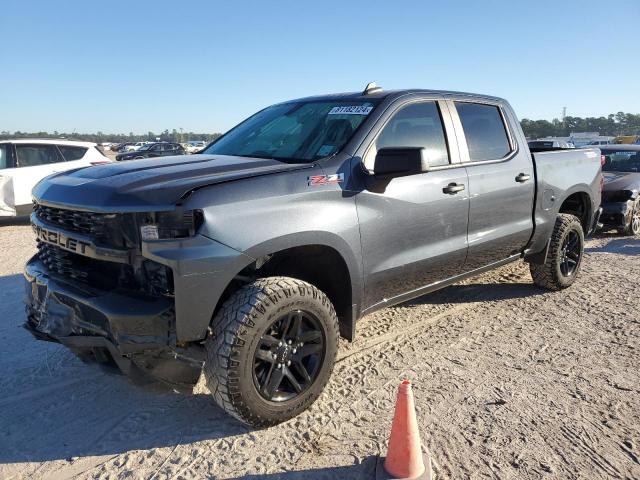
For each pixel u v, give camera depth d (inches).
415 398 136.7
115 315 108.2
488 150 183.6
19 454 115.8
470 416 128.0
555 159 211.9
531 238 201.9
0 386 145.9
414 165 125.6
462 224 167.2
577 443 116.9
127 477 108.0
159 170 127.8
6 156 431.5
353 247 134.3
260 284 118.6
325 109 161.2
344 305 141.7
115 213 111.0
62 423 127.9
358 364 157.8
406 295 160.7
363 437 119.7
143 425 126.8
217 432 123.2
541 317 196.5
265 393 119.4
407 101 157.4
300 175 126.7
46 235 128.6
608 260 288.0
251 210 115.8
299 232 121.7
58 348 170.4
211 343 114.8
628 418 126.9
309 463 110.8
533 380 146.3
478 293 227.3
